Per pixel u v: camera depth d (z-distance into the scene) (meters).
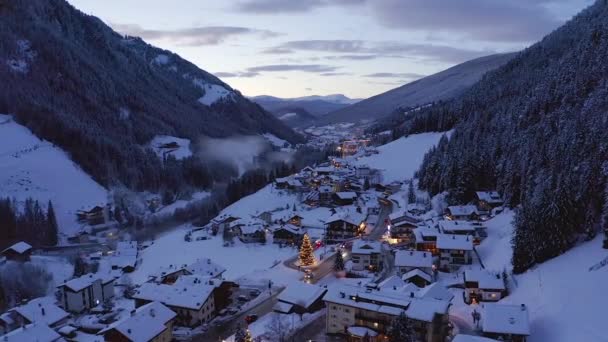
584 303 63.91
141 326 68.56
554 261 80.75
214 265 105.38
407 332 61.06
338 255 102.75
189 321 78.69
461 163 143.50
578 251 79.44
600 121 99.44
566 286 70.25
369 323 69.31
